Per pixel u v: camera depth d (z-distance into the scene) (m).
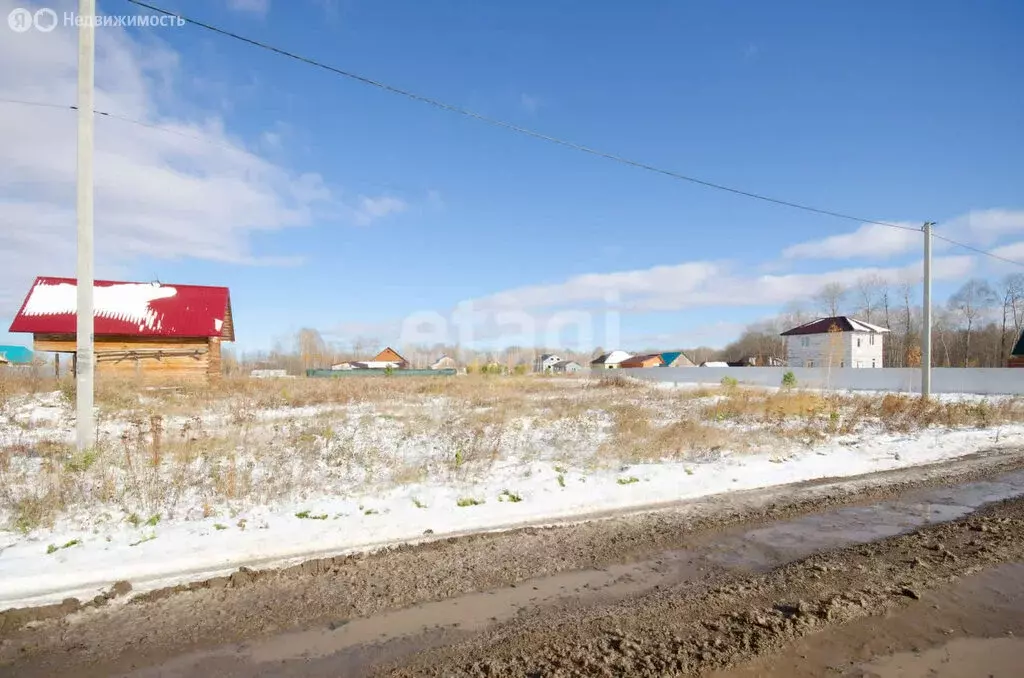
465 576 4.38
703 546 5.13
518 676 3.00
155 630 3.52
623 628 3.53
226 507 5.77
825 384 28.39
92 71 7.56
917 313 55.19
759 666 3.07
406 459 8.47
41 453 8.14
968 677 3.00
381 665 3.14
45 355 28.47
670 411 15.48
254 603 3.88
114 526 5.11
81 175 7.47
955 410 14.73
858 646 3.30
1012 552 4.91
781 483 7.60
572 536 5.35
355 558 4.70
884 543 5.20
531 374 38.00
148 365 22.23
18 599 3.86
